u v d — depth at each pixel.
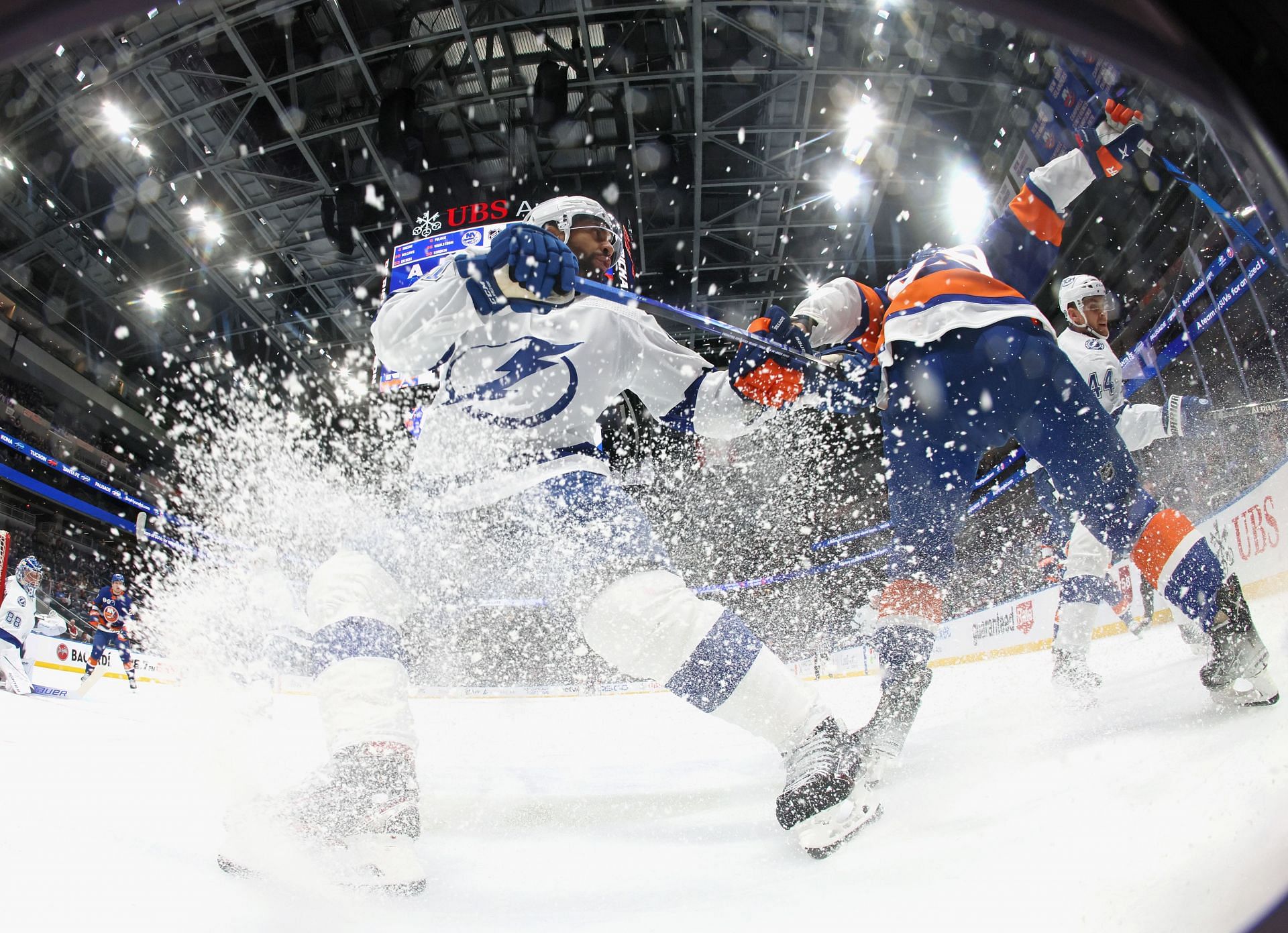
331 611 1.32
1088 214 10.49
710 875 1.07
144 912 0.85
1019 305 1.90
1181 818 0.88
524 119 13.47
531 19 11.69
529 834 1.39
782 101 12.89
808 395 2.03
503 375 1.50
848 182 13.72
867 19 11.38
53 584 14.58
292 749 1.98
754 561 11.45
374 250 14.95
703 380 1.80
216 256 15.16
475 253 1.51
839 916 0.81
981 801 1.26
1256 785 0.91
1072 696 2.60
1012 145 11.66
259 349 17.42
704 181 14.40
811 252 15.46
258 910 0.89
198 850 1.12
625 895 1.00
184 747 1.33
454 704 5.27
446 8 11.84
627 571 1.35
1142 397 7.07
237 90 12.30
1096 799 1.09
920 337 1.91
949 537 1.85
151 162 13.34
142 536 11.54
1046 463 1.88
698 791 1.74
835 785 1.15
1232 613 1.61
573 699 5.41
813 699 1.25
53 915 0.81
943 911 0.78
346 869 1.02
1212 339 5.99
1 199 13.38
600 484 1.45
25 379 16.06
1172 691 2.09
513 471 1.47
